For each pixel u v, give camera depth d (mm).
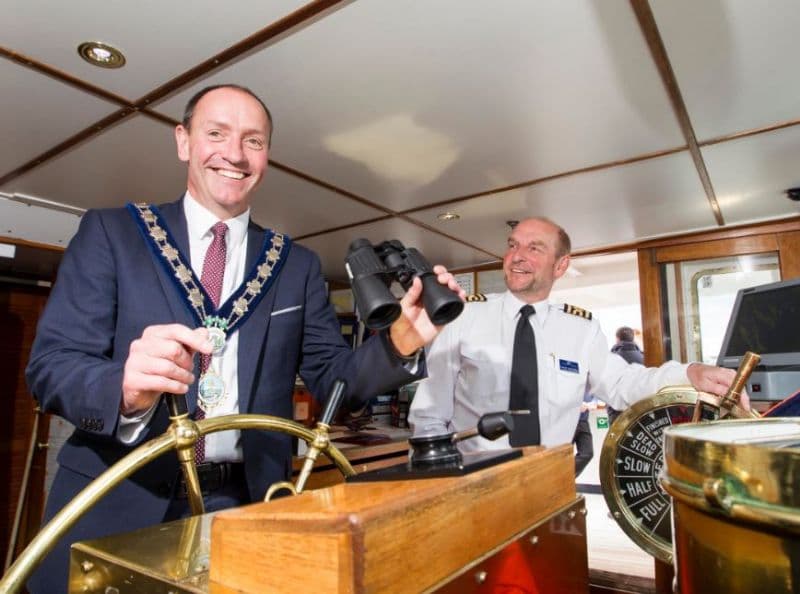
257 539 436
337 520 393
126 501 996
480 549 516
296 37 1344
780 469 372
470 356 2092
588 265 3955
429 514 456
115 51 1390
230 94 1216
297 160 2090
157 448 658
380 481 559
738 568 394
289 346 1277
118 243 1152
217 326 1157
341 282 4461
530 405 2002
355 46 1383
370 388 1056
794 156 2068
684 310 3199
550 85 1570
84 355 970
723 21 1280
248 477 1106
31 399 3182
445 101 1662
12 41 1352
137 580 511
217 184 1203
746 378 1089
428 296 797
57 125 1800
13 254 2697
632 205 2648
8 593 523
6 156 2053
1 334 3109
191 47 1377
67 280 1104
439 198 2529
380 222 2906
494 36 1346
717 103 1671
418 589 434
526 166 2158
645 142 1944
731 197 2547
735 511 387
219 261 1239
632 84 1564
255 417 754
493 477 549
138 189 2412
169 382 704
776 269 2980
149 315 1118
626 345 4551
